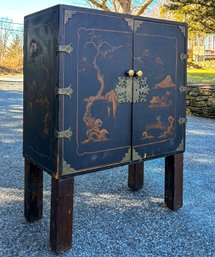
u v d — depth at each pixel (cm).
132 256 169
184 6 615
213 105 638
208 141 450
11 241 180
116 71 175
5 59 1828
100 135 173
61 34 152
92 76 166
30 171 196
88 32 161
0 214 214
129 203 236
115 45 173
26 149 192
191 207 231
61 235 168
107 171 310
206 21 630
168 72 201
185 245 181
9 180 282
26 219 204
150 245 180
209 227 202
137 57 184
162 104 201
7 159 345
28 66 183
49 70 161
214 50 1590
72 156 163
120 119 181
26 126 190
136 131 189
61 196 165
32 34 176
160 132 202
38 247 175
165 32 196
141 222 206
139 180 259
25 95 189
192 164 342
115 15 171
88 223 204
